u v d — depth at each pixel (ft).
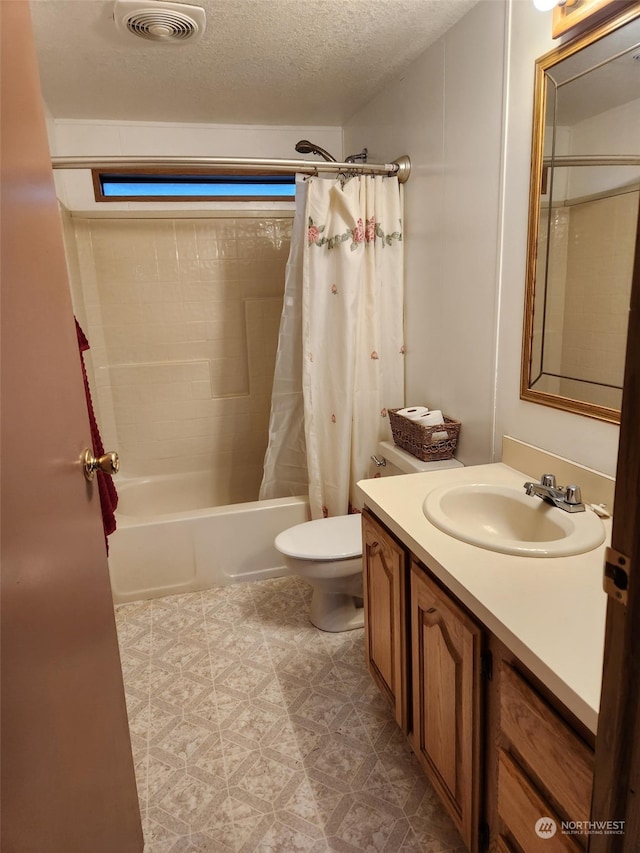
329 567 6.67
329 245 7.67
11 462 2.31
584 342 4.71
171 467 11.05
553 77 4.73
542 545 3.90
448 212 6.63
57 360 3.14
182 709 6.01
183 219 10.11
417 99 7.16
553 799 2.93
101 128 9.34
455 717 3.94
